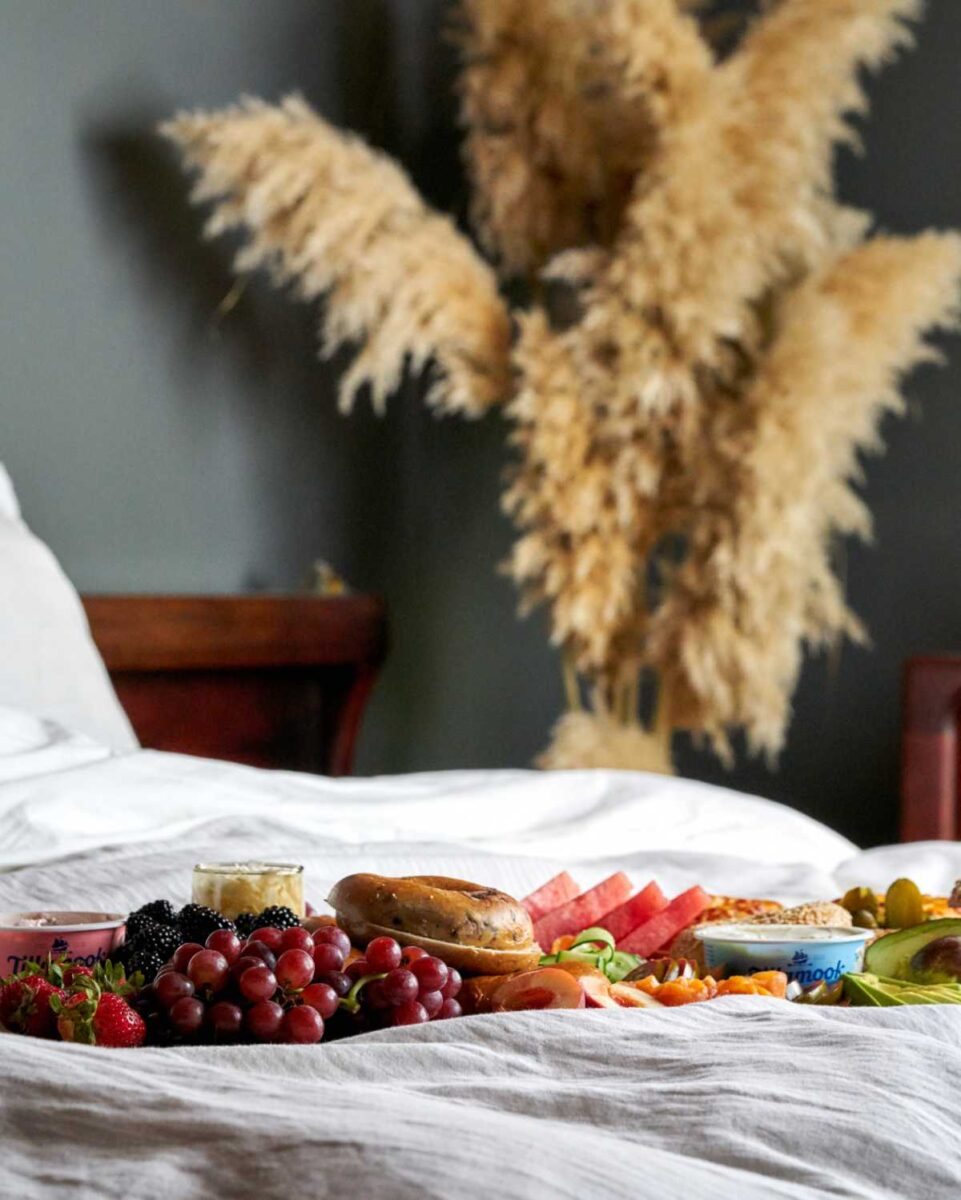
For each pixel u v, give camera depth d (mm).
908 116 4082
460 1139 742
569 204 3777
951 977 1367
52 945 1229
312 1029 1054
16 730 2201
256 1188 719
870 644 4059
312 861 1776
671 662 3600
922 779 3457
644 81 3461
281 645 3363
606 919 1602
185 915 1250
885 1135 831
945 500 3979
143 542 3414
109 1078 830
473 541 4125
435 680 4020
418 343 3484
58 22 3285
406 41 4023
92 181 3340
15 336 3201
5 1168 759
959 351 3969
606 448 3555
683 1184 733
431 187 4074
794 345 3441
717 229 3404
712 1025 1044
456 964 1236
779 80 3531
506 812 2330
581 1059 947
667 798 2375
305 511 3750
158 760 2195
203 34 3564
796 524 3449
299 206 3412
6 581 2523
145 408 3426
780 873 1999
